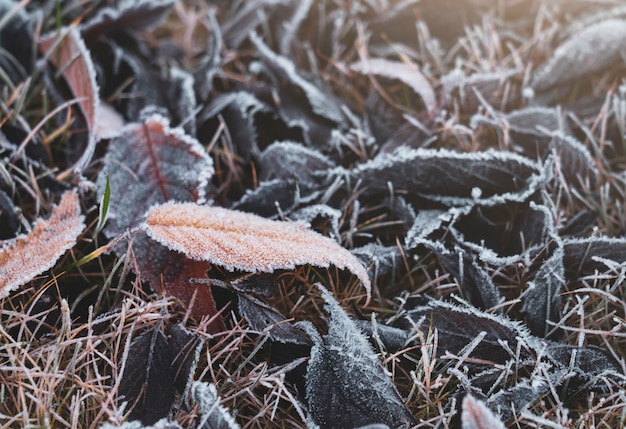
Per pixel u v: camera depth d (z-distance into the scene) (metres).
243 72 0.54
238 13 0.55
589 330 0.44
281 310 0.45
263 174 0.49
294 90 0.52
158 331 0.43
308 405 0.42
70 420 0.42
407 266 0.46
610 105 0.51
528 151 0.50
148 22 0.53
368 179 0.47
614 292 0.46
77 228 0.44
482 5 0.55
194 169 0.46
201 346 0.42
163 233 0.43
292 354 0.44
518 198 0.46
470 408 0.40
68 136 0.49
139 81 0.51
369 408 0.42
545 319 0.45
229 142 0.50
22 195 0.47
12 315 0.43
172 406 0.43
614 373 0.43
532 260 0.45
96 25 0.52
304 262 0.43
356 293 0.46
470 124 0.50
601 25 0.51
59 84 0.50
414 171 0.47
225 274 0.45
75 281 0.45
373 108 0.52
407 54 0.55
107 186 0.44
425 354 0.42
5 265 0.43
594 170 0.48
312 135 0.51
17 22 0.52
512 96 0.52
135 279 0.45
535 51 0.54
